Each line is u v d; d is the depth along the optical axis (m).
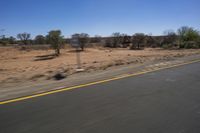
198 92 8.43
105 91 8.64
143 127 5.17
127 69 14.15
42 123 5.49
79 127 5.21
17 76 12.79
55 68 17.44
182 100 7.36
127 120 5.61
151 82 10.30
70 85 9.73
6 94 8.29
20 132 5.02
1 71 18.11
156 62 18.11
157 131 4.96
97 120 5.63
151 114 6.02
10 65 25.70
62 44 44.41
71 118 5.79
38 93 8.40
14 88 9.29
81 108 6.59
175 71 13.48
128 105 6.84
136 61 19.59
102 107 6.67
